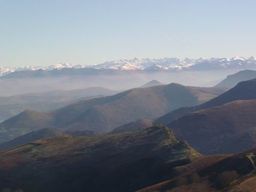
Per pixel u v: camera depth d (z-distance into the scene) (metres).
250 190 162.88
